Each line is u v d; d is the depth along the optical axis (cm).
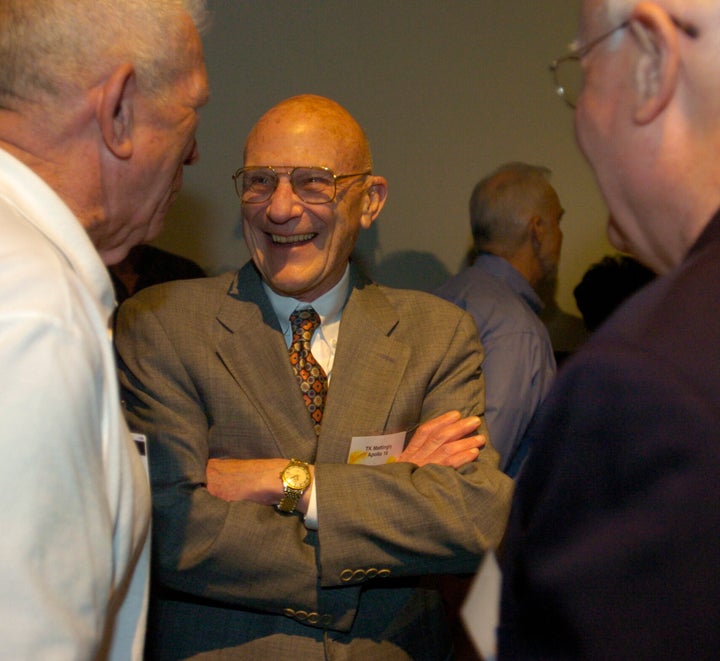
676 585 51
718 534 50
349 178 155
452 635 160
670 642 51
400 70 305
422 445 155
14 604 67
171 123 96
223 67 286
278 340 156
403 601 150
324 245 155
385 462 153
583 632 53
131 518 87
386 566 140
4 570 66
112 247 101
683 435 51
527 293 254
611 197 75
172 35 94
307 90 295
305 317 161
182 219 288
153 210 101
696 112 65
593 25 73
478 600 68
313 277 154
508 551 62
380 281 313
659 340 55
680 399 52
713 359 53
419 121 310
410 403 156
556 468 58
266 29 288
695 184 66
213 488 144
